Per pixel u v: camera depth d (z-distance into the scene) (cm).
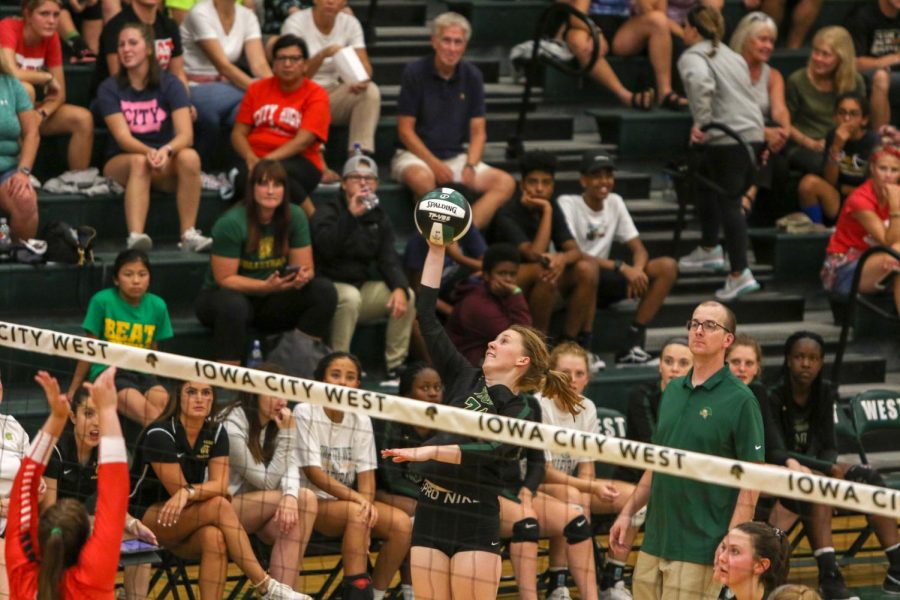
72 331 2239
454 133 2611
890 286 2548
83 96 2661
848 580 2067
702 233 2673
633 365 2459
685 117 2867
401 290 2308
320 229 2308
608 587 1955
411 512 1925
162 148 2398
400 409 1237
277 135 2470
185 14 2716
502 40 3002
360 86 2603
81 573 1255
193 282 2386
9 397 2181
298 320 2261
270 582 1764
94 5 2758
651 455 1179
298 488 1828
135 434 2019
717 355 1524
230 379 1284
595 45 2734
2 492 1695
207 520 1770
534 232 2436
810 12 3136
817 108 2900
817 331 2605
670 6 3048
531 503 1806
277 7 2912
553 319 2486
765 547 1412
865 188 2542
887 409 2256
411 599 1895
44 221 2420
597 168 2444
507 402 1434
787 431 2123
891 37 3114
